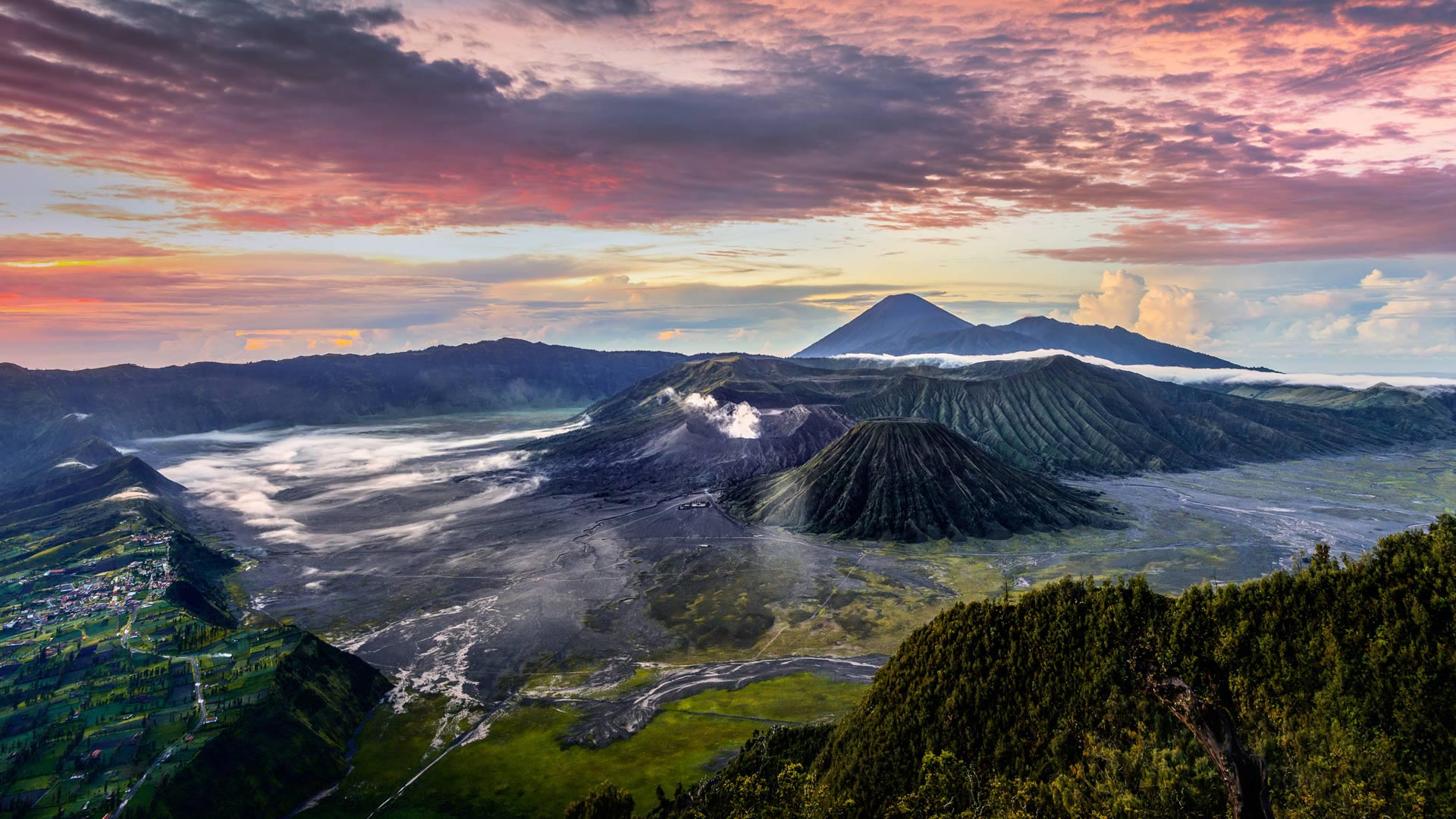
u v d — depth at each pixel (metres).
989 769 56.59
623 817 56.22
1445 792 42.50
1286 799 40.53
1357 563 60.31
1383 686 51.12
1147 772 42.66
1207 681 31.25
